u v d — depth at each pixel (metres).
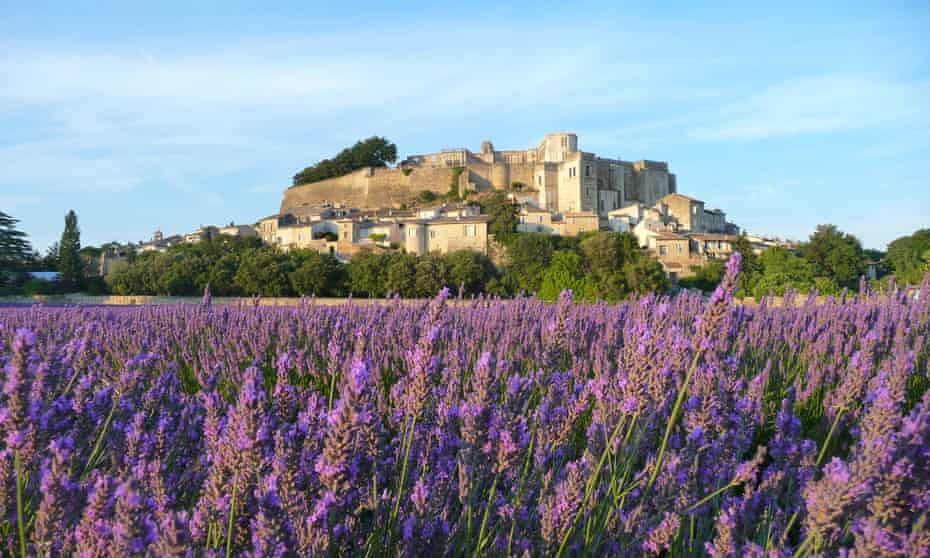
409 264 74.44
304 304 11.12
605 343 6.97
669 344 3.48
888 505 2.37
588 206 125.38
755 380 4.90
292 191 151.00
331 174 149.62
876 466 2.31
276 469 2.54
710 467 3.79
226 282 76.12
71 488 2.54
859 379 4.13
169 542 2.04
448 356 6.25
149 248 125.75
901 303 9.94
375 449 3.11
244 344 8.66
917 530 2.25
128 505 2.07
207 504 2.56
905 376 2.76
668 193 145.75
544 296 51.00
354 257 80.31
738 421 3.98
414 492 3.03
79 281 87.44
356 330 7.54
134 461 3.56
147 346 8.49
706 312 2.80
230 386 7.00
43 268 104.25
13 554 2.51
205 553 2.46
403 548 2.96
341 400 2.53
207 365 7.64
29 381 2.46
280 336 8.76
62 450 2.59
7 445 2.52
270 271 74.06
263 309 10.48
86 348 5.68
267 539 2.33
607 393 4.07
